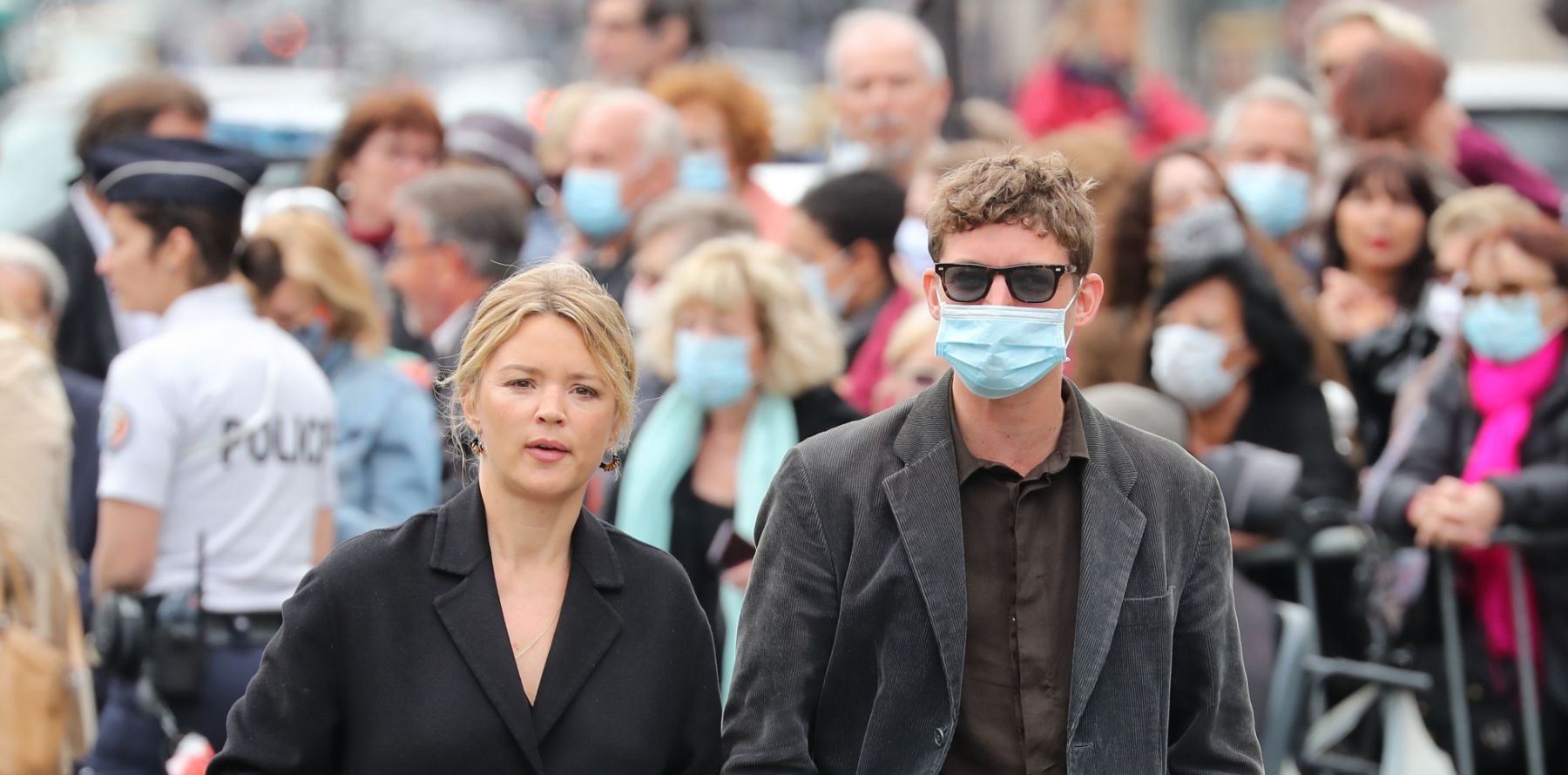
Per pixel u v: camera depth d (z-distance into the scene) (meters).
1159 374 17.95
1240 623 15.12
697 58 29.25
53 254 21.38
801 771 10.59
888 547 10.66
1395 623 18.02
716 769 10.91
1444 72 24.33
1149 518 10.69
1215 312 17.72
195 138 16.17
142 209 15.64
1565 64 49.56
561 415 10.37
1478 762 17.52
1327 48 26.19
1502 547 17.50
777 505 10.95
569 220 22.50
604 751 10.45
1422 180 21.00
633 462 16.84
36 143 27.97
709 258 16.75
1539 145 30.89
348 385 17.86
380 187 24.30
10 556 14.77
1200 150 20.50
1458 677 17.45
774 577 10.82
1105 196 20.30
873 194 20.72
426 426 18.12
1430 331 20.75
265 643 15.16
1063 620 10.62
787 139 33.19
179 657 14.81
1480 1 50.47
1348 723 17.09
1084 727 10.42
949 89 30.25
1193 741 10.80
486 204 20.67
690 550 16.70
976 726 10.55
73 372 21.02
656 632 10.78
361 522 17.30
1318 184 23.36
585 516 10.90
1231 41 44.78
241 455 15.32
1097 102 29.41
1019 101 34.72
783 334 16.66
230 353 15.45
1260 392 18.03
